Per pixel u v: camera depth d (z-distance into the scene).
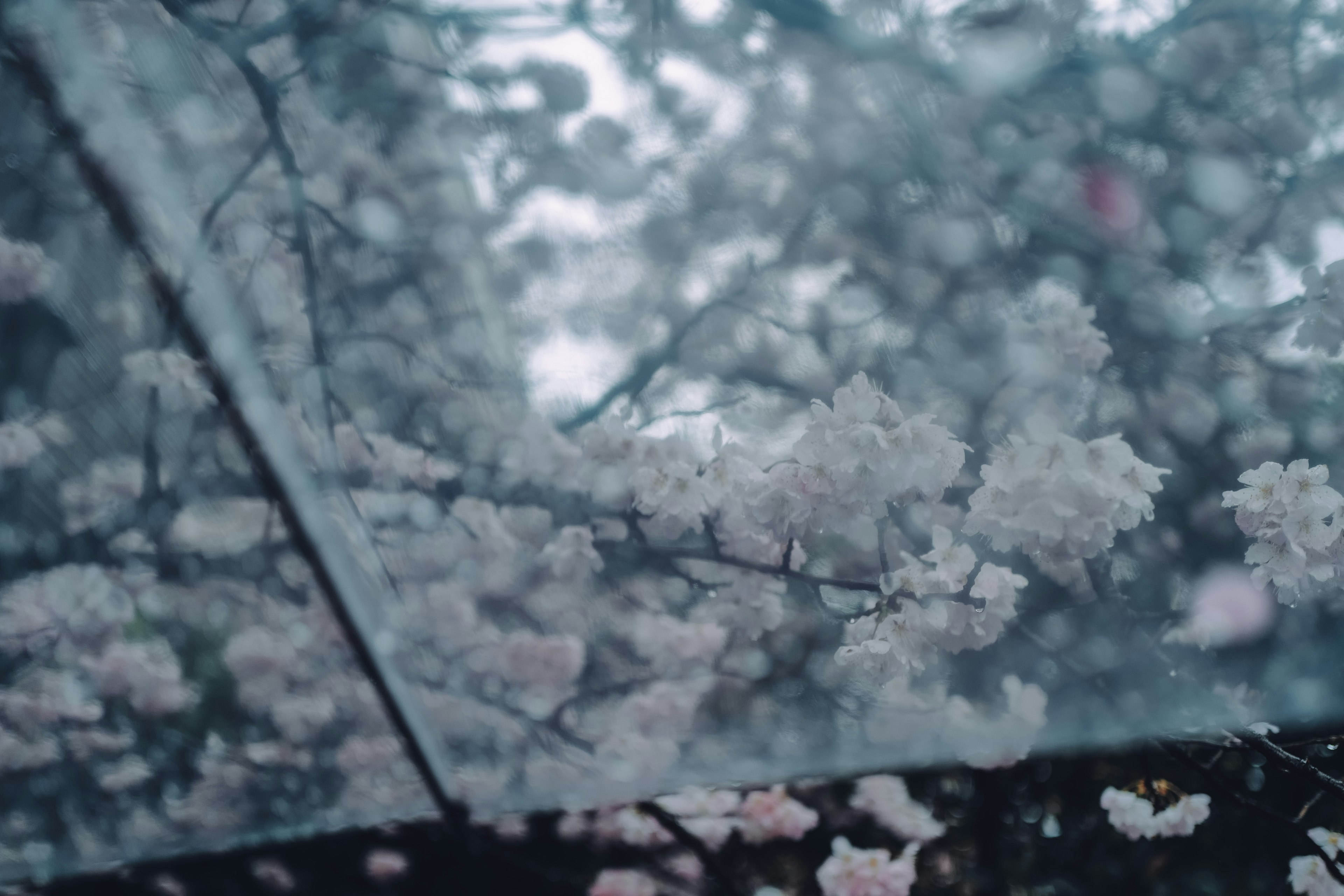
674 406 1.46
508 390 1.41
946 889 1.85
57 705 1.33
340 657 1.33
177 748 1.35
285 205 1.27
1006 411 1.40
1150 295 1.42
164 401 1.22
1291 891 1.62
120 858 1.34
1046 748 1.37
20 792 1.33
